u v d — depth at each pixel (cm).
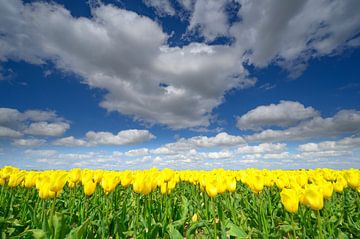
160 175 92
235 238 70
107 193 79
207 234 71
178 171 164
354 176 86
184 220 76
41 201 92
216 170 147
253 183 78
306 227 75
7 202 92
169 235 64
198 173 135
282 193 58
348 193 124
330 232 68
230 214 90
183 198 89
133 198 117
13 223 71
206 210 85
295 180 91
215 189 72
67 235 57
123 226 72
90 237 60
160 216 85
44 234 52
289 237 66
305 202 57
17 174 93
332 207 96
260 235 68
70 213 80
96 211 84
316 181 82
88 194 78
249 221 85
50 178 60
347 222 88
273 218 83
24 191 107
